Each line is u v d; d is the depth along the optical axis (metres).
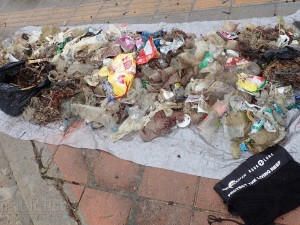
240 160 2.10
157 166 2.22
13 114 2.87
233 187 1.97
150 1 3.74
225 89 2.37
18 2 4.79
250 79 2.35
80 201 2.21
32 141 2.67
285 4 3.05
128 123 2.45
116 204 2.12
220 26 3.04
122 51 2.91
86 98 2.70
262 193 1.88
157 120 2.37
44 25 4.06
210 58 2.54
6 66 2.96
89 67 2.89
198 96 2.40
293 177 1.91
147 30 3.29
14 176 2.50
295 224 1.78
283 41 2.56
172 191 2.08
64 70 2.99
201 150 2.21
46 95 2.81
